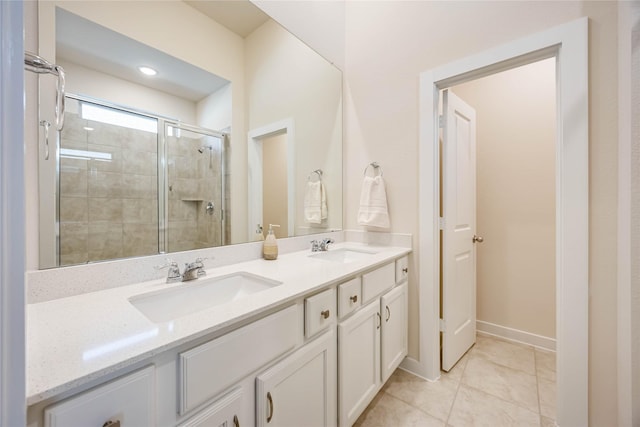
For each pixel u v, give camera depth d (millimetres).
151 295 904
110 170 973
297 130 1733
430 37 1660
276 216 1613
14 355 317
